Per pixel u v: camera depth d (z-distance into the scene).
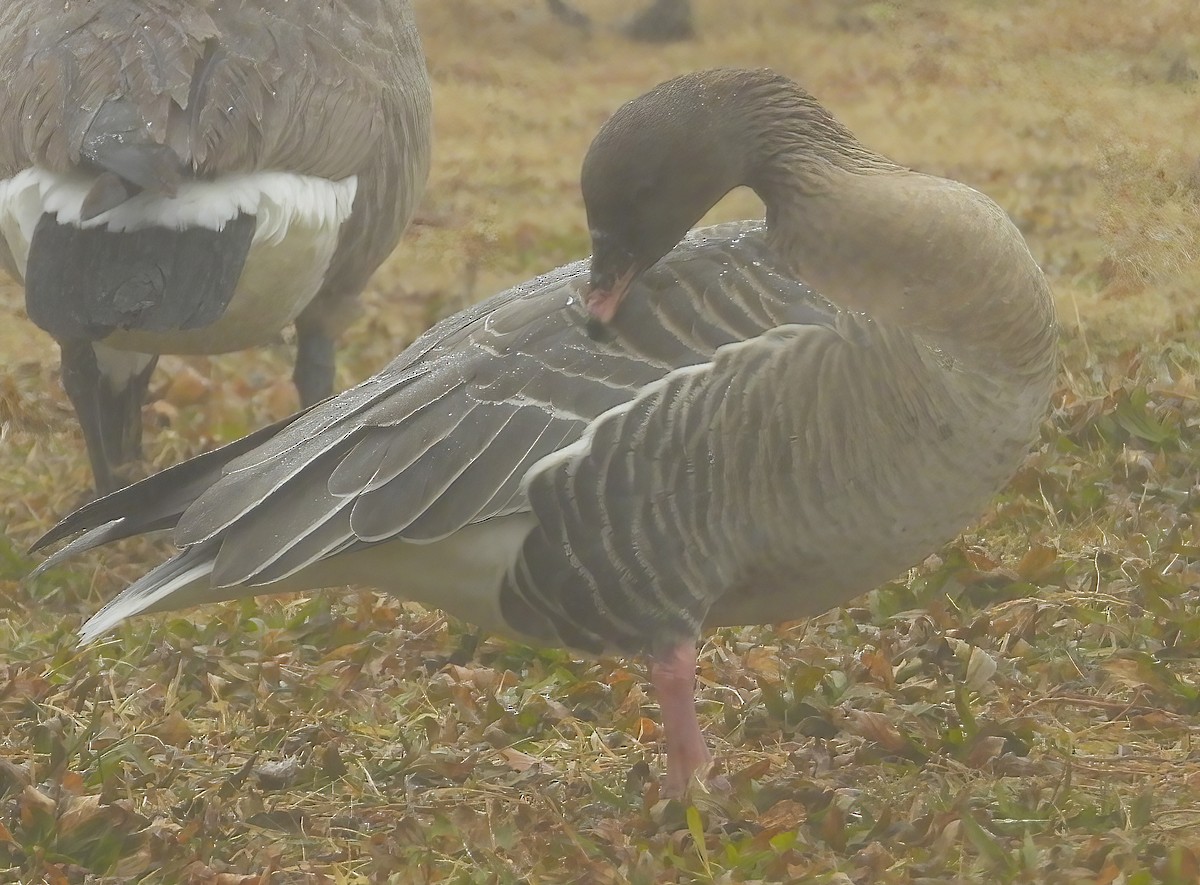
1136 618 11.50
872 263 9.02
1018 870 8.29
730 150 9.23
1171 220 19.33
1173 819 9.07
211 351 14.91
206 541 9.23
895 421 8.92
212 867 8.82
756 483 8.88
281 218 13.62
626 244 9.19
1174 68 24.17
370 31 14.92
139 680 11.41
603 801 9.45
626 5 42.09
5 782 9.73
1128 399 14.51
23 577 13.52
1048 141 26.11
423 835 9.05
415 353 9.80
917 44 31.28
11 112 13.50
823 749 9.80
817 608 9.56
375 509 8.98
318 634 12.16
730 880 8.19
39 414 17.56
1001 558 12.69
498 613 9.31
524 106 34.53
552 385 9.02
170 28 13.66
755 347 8.85
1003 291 9.01
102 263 12.98
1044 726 10.30
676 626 9.10
